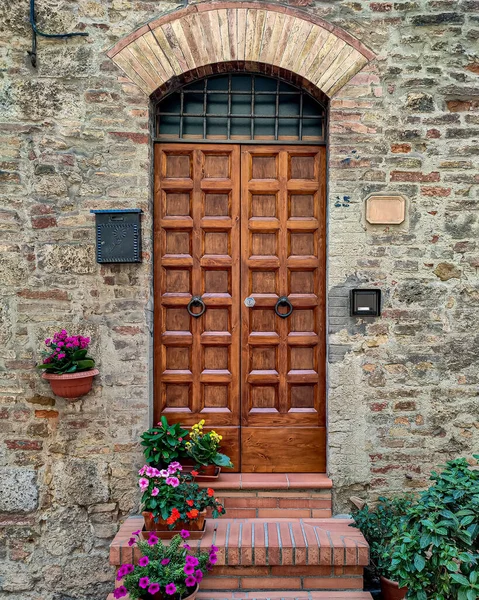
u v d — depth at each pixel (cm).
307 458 359
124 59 340
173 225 359
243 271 360
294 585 300
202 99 362
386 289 344
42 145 341
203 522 310
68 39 341
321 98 356
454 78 345
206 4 338
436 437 344
